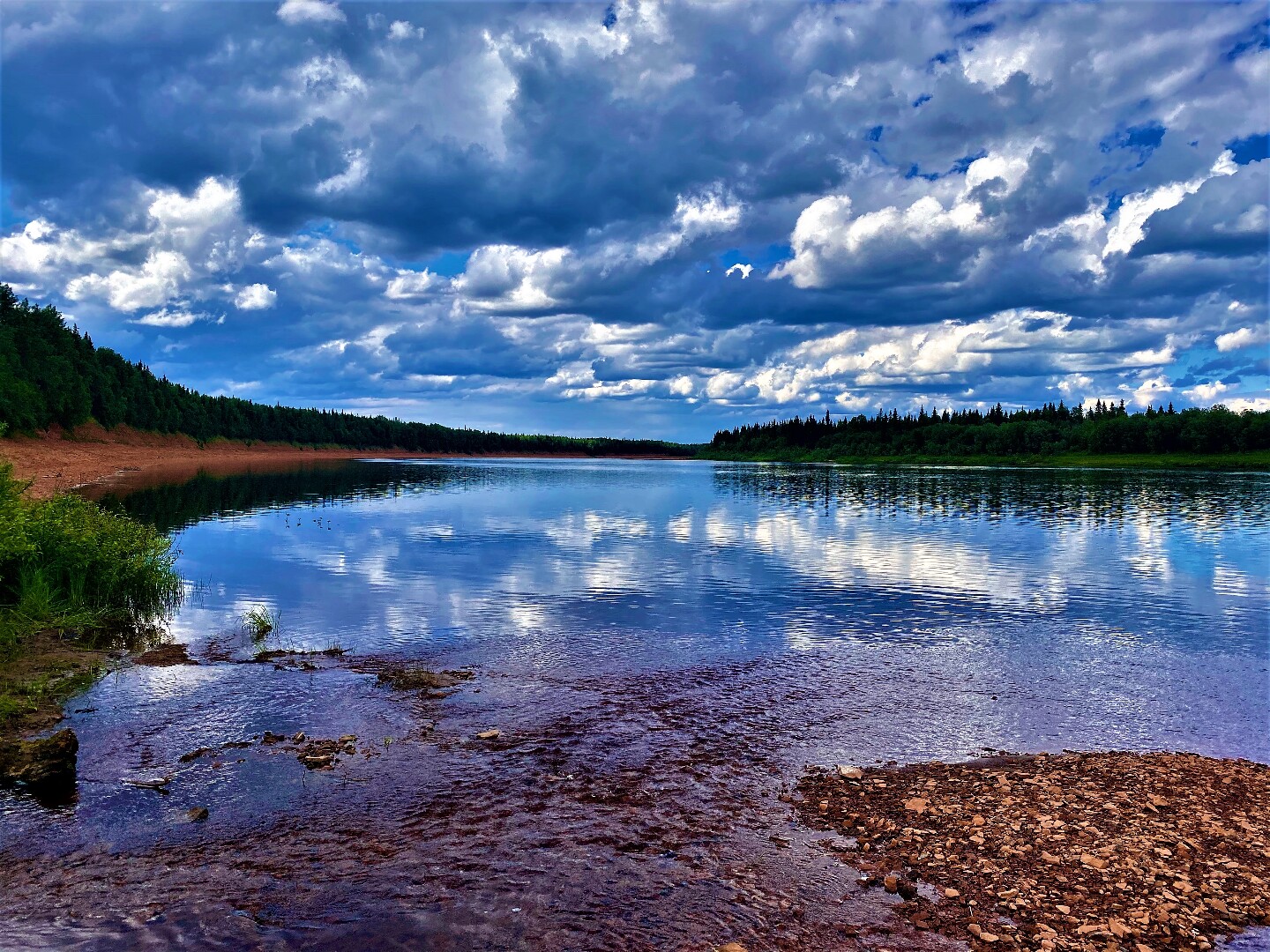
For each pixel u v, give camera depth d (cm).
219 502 5294
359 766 1026
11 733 1098
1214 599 2327
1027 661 1630
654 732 1188
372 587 2342
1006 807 923
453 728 1177
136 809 895
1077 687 1458
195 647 1619
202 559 2848
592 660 1587
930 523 4519
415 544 3359
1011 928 692
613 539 3616
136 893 731
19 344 11031
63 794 925
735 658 1620
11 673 1382
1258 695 1417
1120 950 657
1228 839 840
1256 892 739
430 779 994
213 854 804
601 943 671
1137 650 1731
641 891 752
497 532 3834
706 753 1109
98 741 1086
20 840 821
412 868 784
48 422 10769
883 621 1986
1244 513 5197
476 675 1459
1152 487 8344
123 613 1906
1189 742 1191
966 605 2206
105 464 9062
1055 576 2716
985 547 3444
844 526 4294
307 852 810
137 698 1273
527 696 1339
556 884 760
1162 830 859
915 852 827
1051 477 10838
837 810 930
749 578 2602
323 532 3756
